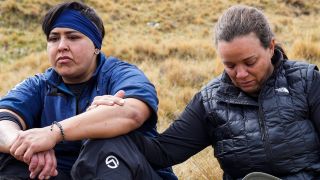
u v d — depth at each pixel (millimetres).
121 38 17859
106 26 18953
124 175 2453
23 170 2766
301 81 2605
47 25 3061
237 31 2469
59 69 3033
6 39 16531
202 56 13016
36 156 2643
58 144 2990
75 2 3051
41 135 2637
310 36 11859
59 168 2988
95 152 2525
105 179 2434
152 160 2824
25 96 3123
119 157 2492
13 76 11992
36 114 3150
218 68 9539
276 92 2590
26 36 17125
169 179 3002
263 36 2506
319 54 9359
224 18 2547
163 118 6535
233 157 2643
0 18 18281
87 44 3047
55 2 19828
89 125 2625
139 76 2971
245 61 2502
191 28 20125
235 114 2660
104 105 2701
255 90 2611
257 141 2570
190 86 8852
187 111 2912
